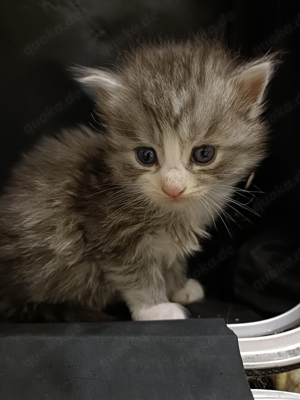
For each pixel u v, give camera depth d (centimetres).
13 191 20
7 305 20
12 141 25
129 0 23
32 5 22
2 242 20
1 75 23
